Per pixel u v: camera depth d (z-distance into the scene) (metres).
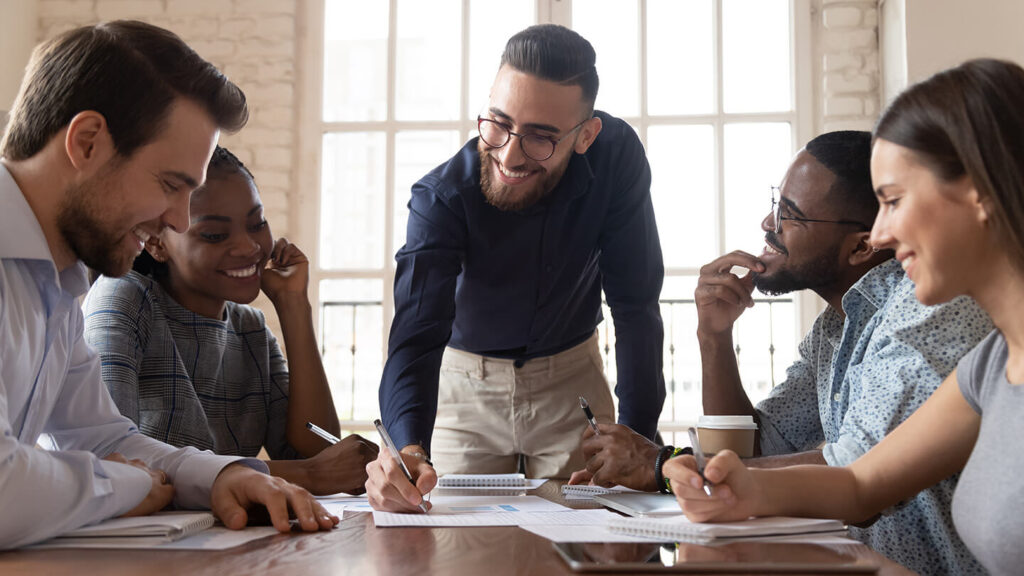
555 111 1.67
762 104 4.28
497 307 1.99
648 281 2.00
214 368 1.74
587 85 1.71
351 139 4.44
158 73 1.09
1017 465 0.92
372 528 1.08
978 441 0.99
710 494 1.00
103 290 1.62
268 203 4.35
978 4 3.62
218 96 1.14
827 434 1.61
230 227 1.70
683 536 0.93
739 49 4.30
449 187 1.82
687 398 4.43
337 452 1.52
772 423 1.81
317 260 4.39
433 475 1.22
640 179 1.97
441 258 1.80
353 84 4.46
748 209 4.26
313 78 4.44
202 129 1.13
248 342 1.85
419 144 4.42
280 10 4.43
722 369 1.86
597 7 4.36
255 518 1.14
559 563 0.83
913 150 0.93
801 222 1.61
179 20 4.44
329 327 4.47
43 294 1.11
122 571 0.81
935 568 1.28
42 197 1.09
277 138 4.38
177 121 1.10
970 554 1.23
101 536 0.97
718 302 1.85
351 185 4.43
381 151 4.43
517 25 4.41
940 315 1.20
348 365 4.46
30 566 0.84
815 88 4.23
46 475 0.95
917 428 1.10
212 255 1.69
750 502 1.01
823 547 0.90
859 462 1.11
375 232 4.41
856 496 1.08
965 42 3.61
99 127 1.07
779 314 4.35
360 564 0.84
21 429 1.15
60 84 1.07
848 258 1.60
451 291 1.80
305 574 0.79
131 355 1.57
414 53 4.45
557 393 2.08
